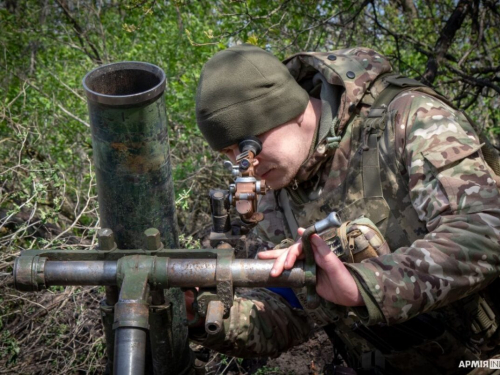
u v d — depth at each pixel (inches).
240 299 83.8
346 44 173.9
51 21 240.4
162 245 62.7
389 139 73.7
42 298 121.5
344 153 78.0
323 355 123.0
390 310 61.9
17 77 203.9
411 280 62.4
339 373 80.4
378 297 61.4
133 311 57.4
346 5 166.7
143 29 195.9
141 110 57.4
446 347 77.0
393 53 184.4
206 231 158.1
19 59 218.7
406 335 77.5
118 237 64.2
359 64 79.4
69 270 60.7
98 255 61.9
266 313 83.9
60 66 199.0
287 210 85.3
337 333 86.0
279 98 74.7
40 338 117.3
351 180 76.6
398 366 79.8
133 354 56.1
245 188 67.7
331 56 81.0
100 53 211.3
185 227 156.3
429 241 64.6
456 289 63.6
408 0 194.1
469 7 170.4
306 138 79.4
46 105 170.6
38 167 143.5
